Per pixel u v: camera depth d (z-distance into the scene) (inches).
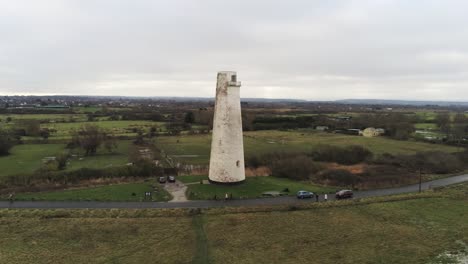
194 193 2086.6
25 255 1359.5
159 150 3880.4
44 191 2169.0
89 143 3705.7
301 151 3663.9
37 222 1647.4
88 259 1342.3
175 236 1535.4
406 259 1352.1
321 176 2618.1
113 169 2694.4
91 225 1627.7
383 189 2374.5
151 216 1739.7
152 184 2315.5
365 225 1685.5
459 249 1434.5
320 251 1425.9
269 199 2030.0
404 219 1768.0
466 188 2421.3
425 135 5187.0
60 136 4630.9
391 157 3422.7
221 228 1622.8
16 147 4013.3
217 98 2245.3
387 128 5570.9
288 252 1414.9
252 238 1531.7
